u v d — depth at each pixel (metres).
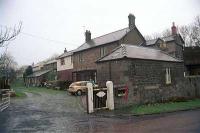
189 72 40.97
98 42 38.44
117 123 12.30
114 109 17.00
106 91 17.16
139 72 18.98
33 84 61.66
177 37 40.97
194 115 14.25
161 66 21.38
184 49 44.75
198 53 41.72
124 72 18.52
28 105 19.70
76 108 18.08
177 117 13.62
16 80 74.62
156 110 16.20
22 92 35.25
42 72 59.50
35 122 12.66
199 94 25.91
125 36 35.00
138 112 15.52
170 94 22.00
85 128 11.12
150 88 19.75
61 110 17.11
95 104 16.58
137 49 22.53
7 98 21.47
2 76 31.34
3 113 15.65
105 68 20.28
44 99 24.53
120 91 17.58
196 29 52.72
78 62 41.50
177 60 23.95
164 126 10.91
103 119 13.66
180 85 23.61
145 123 11.98
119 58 18.83
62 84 40.44
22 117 14.18
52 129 10.96
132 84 18.28
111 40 35.25
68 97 26.62
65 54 48.06
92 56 38.09
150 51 23.77
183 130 9.88
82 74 39.97
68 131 10.55
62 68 47.72
